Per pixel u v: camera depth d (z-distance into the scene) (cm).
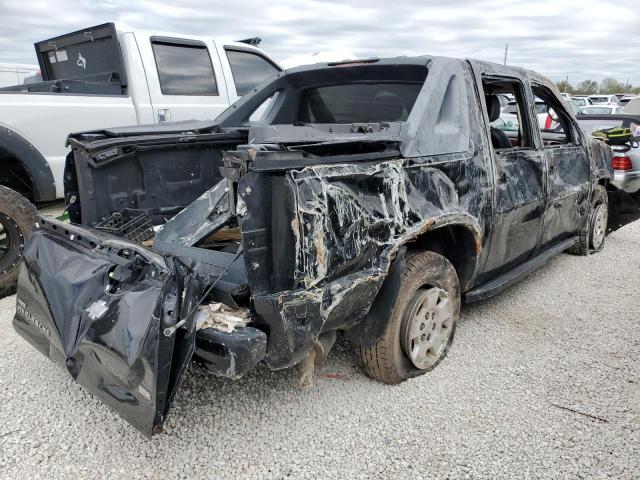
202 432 266
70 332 233
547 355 345
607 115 928
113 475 236
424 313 305
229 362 215
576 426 270
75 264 245
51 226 280
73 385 306
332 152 270
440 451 252
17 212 422
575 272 514
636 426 270
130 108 549
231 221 301
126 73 556
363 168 252
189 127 385
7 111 460
